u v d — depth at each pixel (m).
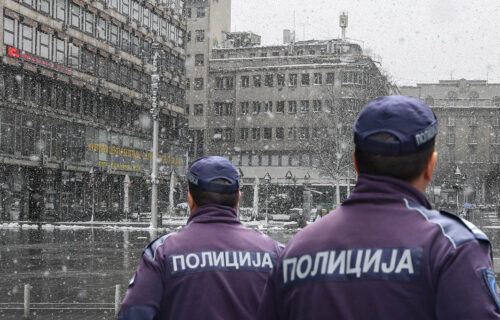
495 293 1.95
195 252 3.35
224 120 91.19
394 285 2.02
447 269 1.98
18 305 12.18
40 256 23.05
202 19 92.56
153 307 3.24
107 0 57.12
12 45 44.62
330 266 2.12
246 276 3.31
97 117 56.34
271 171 88.00
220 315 3.23
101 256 23.12
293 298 2.18
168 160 70.88
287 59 89.81
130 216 52.28
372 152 2.21
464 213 49.91
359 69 84.56
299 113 87.88
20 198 46.84
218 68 91.69
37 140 47.50
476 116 121.19
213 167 3.54
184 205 62.91
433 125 2.22
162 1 68.50
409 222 2.12
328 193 81.06
